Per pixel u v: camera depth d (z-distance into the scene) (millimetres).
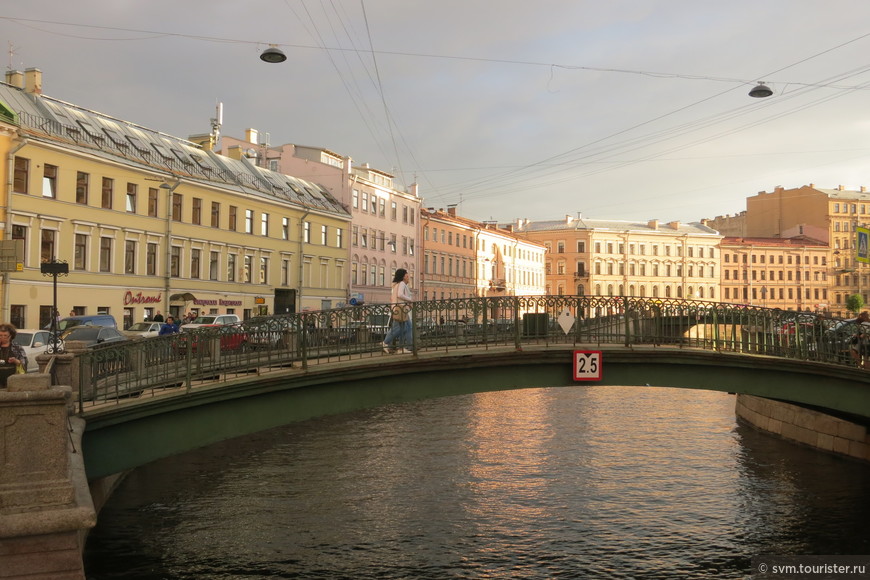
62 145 36062
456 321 14844
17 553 7363
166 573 13281
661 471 21250
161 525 15883
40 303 34875
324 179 64312
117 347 12656
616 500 18359
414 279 74062
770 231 117750
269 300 53406
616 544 15312
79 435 10391
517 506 17797
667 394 40250
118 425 12578
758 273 110562
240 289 50281
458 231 81688
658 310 15695
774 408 26797
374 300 67625
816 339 16078
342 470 21125
